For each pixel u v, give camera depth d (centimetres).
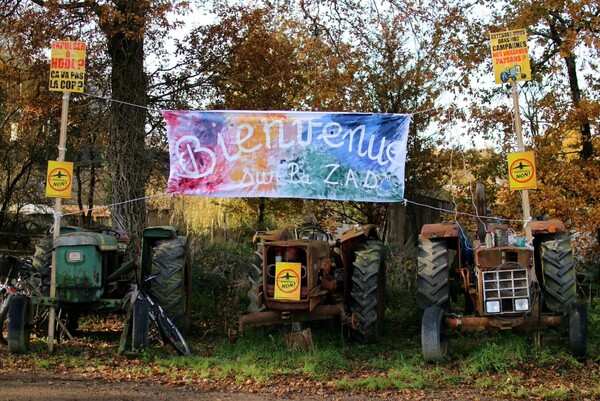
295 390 596
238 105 1308
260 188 826
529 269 695
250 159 829
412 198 1477
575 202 1196
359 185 820
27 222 1731
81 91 781
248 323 757
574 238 1215
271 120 828
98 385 601
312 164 823
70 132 1432
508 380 623
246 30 1308
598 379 634
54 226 772
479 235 821
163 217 1684
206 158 831
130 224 1158
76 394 567
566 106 1280
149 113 1274
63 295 745
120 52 1190
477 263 705
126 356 720
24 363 684
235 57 1305
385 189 817
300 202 1596
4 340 774
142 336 720
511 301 690
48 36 1158
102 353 743
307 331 748
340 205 1558
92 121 1270
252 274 829
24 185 1733
